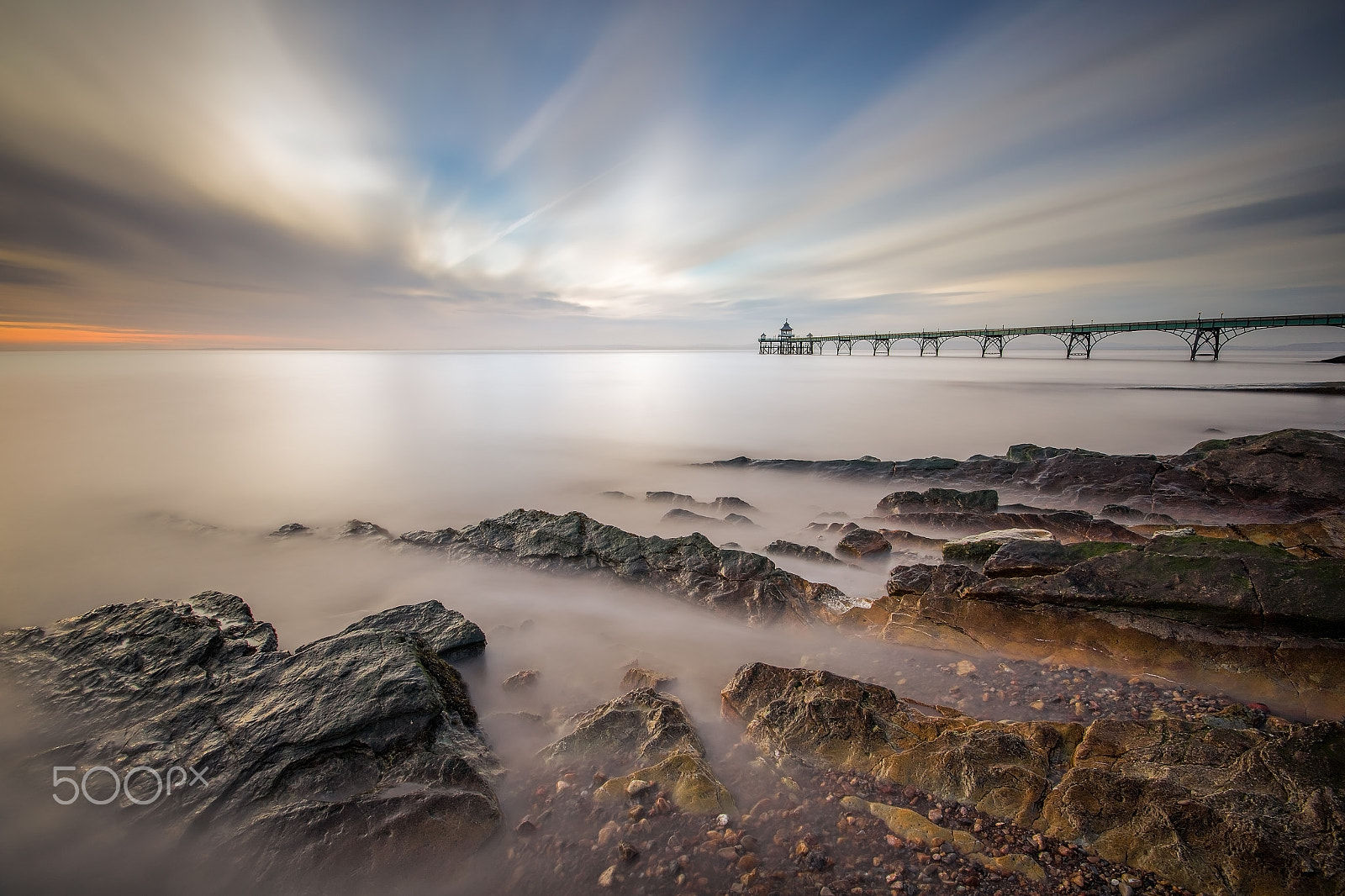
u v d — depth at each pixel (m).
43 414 49.19
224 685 6.63
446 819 4.80
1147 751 5.25
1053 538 10.20
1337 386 48.25
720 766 5.75
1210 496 14.57
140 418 46.84
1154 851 4.34
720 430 37.78
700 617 9.90
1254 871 4.06
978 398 50.44
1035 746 5.52
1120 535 11.79
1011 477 18.52
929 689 7.17
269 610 11.84
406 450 32.72
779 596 9.68
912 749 5.55
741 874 4.38
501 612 10.67
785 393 60.78
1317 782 4.51
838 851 4.58
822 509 17.97
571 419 44.50
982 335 125.25
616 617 10.17
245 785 5.19
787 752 5.84
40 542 17.50
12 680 6.86
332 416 47.56
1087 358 121.38
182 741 5.75
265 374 106.81
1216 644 7.12
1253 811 4.38
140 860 4.62
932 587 9.12
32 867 4.56
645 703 6.48
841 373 91.19
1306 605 6.84
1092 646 7.66
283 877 4.44
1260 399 43.94
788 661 8.27
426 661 7.18
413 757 5.52
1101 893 4.13
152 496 23.33
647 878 4.37
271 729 5.80
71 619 8.16
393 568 13.31
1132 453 27.23
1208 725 5.60
